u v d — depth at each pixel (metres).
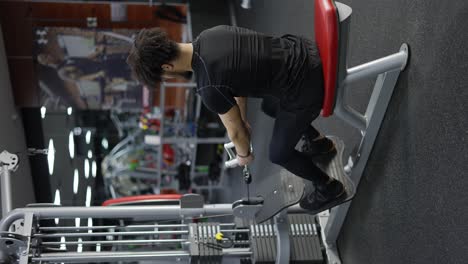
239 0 6.25
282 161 2.75
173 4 5.94
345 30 2.32
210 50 2.34
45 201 6.23
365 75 2.67
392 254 3.00
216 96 2.39
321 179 2.86
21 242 3.16
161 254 3.34
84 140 6.41
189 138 6.63
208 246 3.35
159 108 6.54
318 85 2.41
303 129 2.59
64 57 5.85
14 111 5.99
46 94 6.10
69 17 5.70
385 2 2.93
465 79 2.29
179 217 3.44
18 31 5.67
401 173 2.86
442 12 2.43
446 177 2.46
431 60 2.52
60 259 3.23
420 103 2.62
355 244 3.48
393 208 2.96
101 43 5.80
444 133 2.46
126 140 7.30
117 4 5.74
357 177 3.25
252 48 2.36
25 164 6.03
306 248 3.51
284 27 4.83
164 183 7.37
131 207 3.36
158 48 2.32
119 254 3.30
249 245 3.46
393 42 2.84
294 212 3.48
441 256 2.53
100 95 6.21
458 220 2.39
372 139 3.06
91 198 6.28
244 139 2.61
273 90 2.44
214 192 8.02
